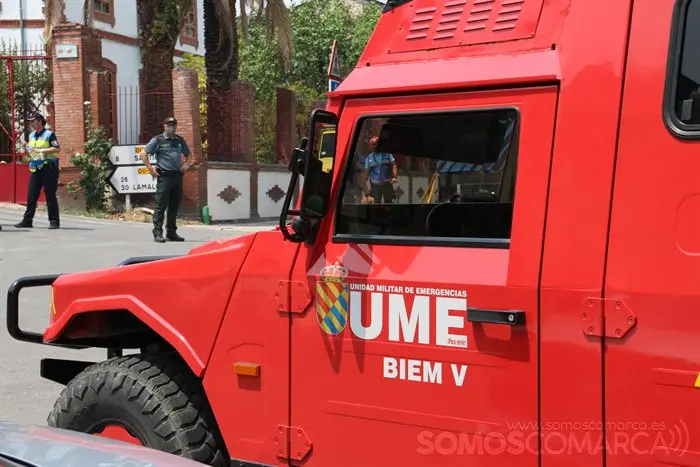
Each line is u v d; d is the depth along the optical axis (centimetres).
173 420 356
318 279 316
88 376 377
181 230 1580
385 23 322
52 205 1421
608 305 255
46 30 1838
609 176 261
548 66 275
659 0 260
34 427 290
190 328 351
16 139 1931
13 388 599
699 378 241
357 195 315
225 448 363
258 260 334
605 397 257
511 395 274
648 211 253
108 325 407
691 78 251
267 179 2062
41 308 837
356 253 310
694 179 247
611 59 265
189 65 2727
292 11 3152
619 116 261
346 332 309
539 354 268
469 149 291
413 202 303
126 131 1953
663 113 254
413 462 295
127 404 364
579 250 263
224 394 341
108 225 1543
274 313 328
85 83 1758
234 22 2023
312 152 305
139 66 2655
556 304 265
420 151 301
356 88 313
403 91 303
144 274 366
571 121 269
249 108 2011
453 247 292
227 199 1897
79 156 1736
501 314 272
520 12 289
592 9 272
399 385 297
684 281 245
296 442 322
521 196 275
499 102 283
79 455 255
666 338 247
